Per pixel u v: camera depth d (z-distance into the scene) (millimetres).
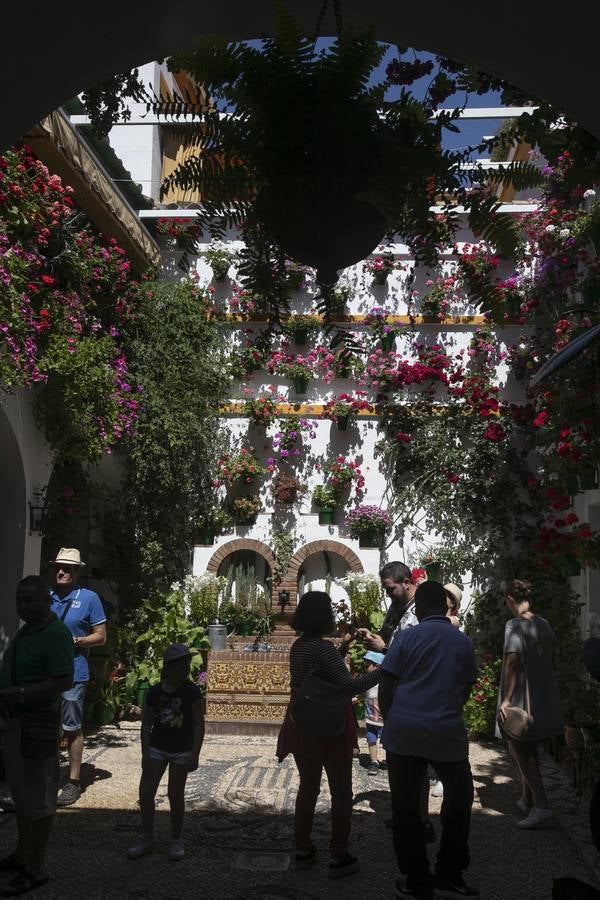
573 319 8539
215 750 8219
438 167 2475
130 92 3199
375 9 2805
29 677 4414
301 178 2375
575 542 8172
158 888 4676
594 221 7254
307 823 5000
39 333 6836
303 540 10484
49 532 9445
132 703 9734
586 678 7938
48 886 4652
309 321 10555
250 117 2465
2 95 2904
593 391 7219
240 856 5250
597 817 2971
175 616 9812
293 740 4926
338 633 9977
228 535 10578
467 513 10281
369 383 10664
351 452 10633
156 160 10961
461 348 10672
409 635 4488
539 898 4633
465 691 4461
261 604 10320
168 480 9992
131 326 9844
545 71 2852
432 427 10438
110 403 7773
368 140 2416
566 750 7199
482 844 5570
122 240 9414
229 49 2422
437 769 4398
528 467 10320
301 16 2879
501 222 2631
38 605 4469
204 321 10320
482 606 9836
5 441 7266
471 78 2977
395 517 10414
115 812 6145
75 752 6383
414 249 2619
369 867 5086
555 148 2949
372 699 7379
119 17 2730
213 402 10367
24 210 6383
